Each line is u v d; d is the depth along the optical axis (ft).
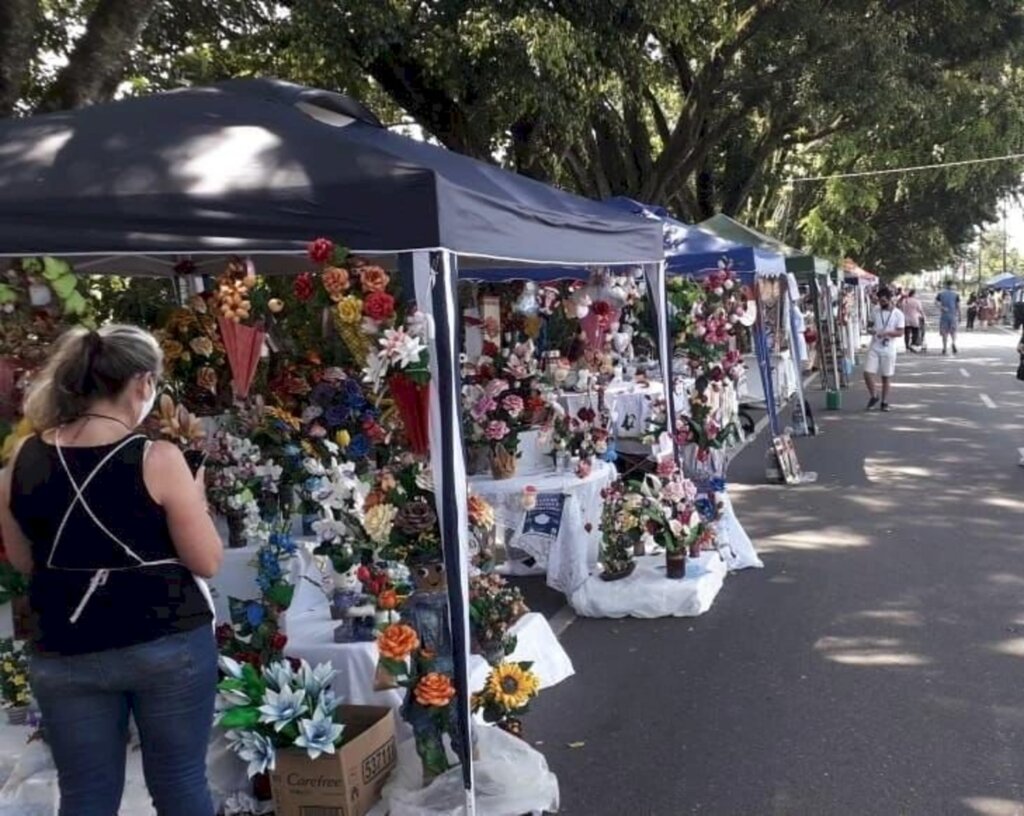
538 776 12.53
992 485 32.17
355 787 12.00
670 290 25.84
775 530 27.27
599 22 37.96
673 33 41.32
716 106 61.82
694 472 24.76
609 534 20.93
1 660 13.05
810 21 54.70
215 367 16.52
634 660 18.01
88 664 8.62
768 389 34.42
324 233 11.27
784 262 38.99
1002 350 101.45
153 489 8.65
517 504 20.71
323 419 15.01
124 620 8.57
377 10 33.78
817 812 12.43
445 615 12.71
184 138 12.28
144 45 38.96
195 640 8.97
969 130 78.95
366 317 11.42
